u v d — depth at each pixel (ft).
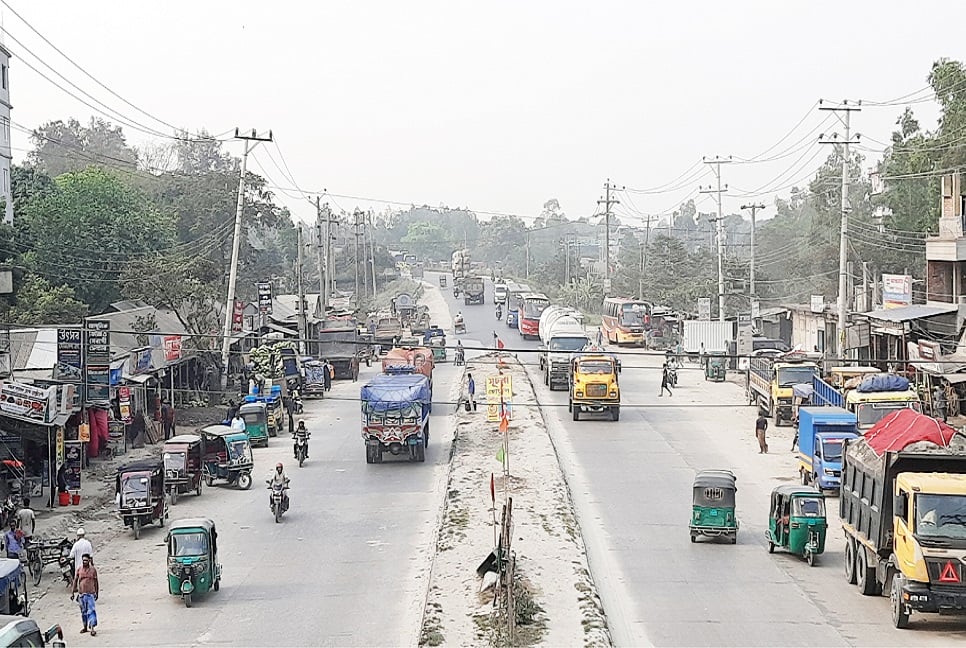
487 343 318.04
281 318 289.94
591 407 186.29
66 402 126.11
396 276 629.10
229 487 138.41
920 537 75.92
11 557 95.50
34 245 204.54
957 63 222.28
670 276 407.64
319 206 316.81
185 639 78.64
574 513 118.73
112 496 129.90
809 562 97.50
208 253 255.70
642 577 93.71
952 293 207.00
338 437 176.76
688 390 230.27
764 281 373.20
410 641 77.51
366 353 302.86
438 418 195.52
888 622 79.51
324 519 119.14
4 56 210.38
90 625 80.64
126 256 218.59
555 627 78.28
